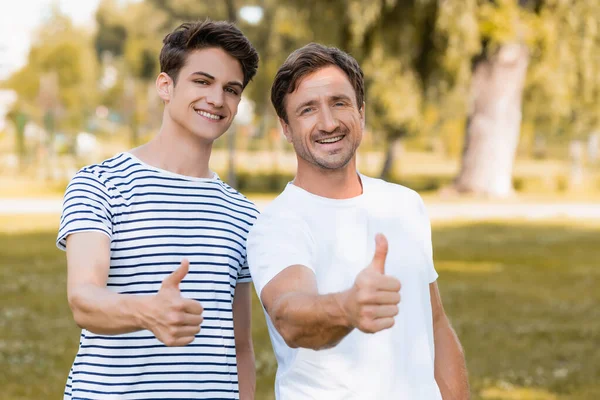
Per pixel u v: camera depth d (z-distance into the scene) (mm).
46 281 15148
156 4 61344
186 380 3816
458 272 17109
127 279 3828
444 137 71375
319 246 3621
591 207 31781
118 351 3773
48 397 8273
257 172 46031
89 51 88562
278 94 3729
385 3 31641
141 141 60750
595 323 12383
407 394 3594
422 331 3703
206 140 4008
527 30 31875
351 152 3674
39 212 28359
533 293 14859
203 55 3979
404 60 32094
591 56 32812
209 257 3924
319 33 32125
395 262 3695
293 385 3572
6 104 65375
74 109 75562
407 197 3832
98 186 3840
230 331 3967
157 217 3883
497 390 8766
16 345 10297
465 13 30078
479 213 29016
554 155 75062
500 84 34469
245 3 46812
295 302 3105
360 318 2791
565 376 9352
